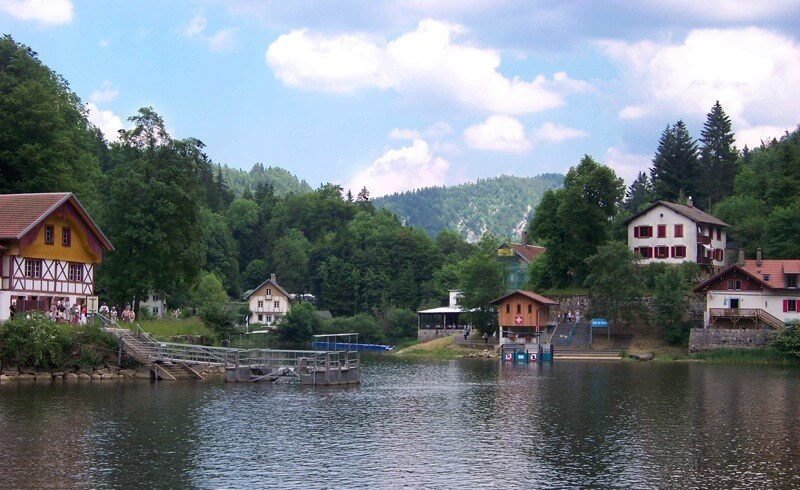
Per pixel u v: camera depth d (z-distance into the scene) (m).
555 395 65.81
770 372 86.19
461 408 58.12
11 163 84.75
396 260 190.25
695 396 64.75
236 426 49.19
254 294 179.50
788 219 122.62
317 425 50.22
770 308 106.62
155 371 71.69
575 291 127.25
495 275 126.75
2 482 35.41
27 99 85.62
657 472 38.53
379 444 44.56
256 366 76.06
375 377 83.56
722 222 132.25
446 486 35.88
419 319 152.50
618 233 142.12
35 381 66.19
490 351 118.31
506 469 38.97
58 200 75.50
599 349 111.62
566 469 39.00
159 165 89.44
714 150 172.38
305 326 156.50
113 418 50.41
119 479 36.25
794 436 47.12
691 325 111.56
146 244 86.06
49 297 75.69
